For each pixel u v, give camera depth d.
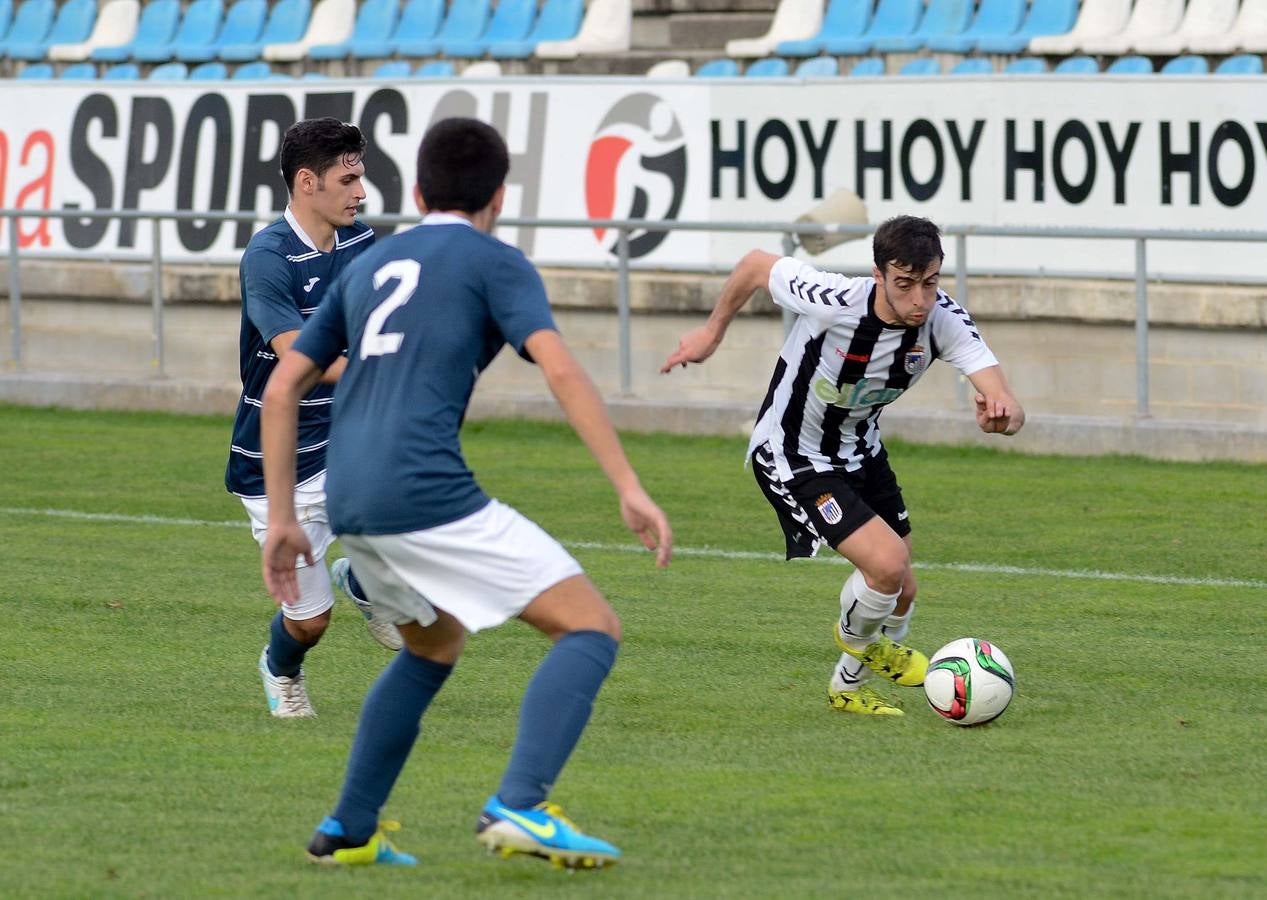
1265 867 14.71
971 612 26.08
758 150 43.94
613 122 45.50
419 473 13.50
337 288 14.28
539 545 13.74
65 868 14.56
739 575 28.95
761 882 14.23
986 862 14.85
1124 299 39.78
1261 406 38.81
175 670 22.59
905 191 42.47
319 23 61.38
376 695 14.35
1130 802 16.78
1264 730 19.62
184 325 49.34
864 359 19.80
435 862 14.79
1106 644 24.03
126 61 62.62
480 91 46.84
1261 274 38.72
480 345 13.81
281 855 14.95
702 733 19.67
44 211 47.78
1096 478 36.72
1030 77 40.88
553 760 13.43
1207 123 39.31
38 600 26.69
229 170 49.44
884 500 21.06
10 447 41.91
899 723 20.16
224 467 39.44
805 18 55.44
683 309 44.19
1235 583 27.83
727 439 42.09
